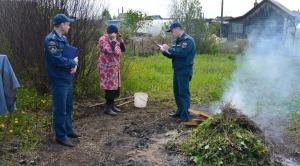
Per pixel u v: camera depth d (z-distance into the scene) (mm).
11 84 5504
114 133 6512
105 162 5301
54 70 5570
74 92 8570
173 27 7164
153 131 6660
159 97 9266
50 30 8094
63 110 5754
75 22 8219
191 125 6789
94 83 8961
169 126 6961
